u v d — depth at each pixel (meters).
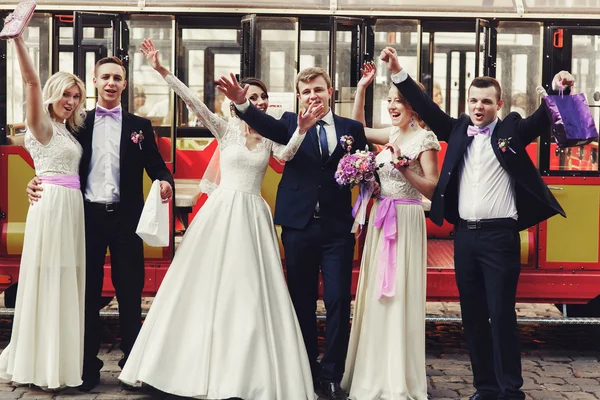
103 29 7.54
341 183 5.55
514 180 5.61
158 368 5.44
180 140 8.13
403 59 7.45
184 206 7.29
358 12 7.32
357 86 6.93
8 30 5.46
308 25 7.37
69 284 5.84
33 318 5.80
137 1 7.34
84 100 6.02
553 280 7.19
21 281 5.90
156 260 7.21
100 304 6.06
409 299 5.77
